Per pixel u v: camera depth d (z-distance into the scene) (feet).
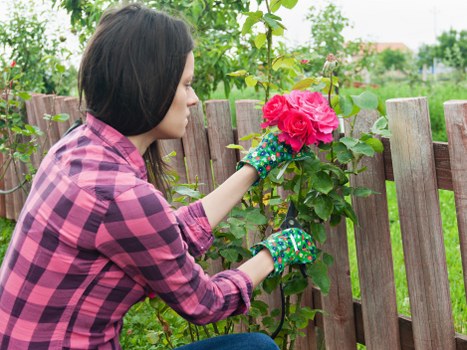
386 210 8.14
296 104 6.73
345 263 9.00
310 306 9.84
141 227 5.32
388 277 8.31
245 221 8.08
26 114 18.11
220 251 8.39
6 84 15.90
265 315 9.75
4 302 5.60
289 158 6.95
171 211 5.54
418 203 7.51
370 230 8.36
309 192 7.61
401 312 11.81
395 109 7.49
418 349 7.99
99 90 5.61
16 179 19.35
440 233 7.57
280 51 14.52
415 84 55.42
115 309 5.58
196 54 15.42
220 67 15.70
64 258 5.34
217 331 9.02
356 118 8.03
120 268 5.47
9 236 18.99
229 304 5.97
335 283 9.15
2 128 18.15
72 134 5.87
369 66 35.45
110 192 5.30
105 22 5.67
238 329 10.87
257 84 9.46
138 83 5.48
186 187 8.73
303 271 7.05
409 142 7.43
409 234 7.70
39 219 5.44
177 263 5.54
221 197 6.66
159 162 6.52
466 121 6.91
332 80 7.62
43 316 5.44
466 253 7.20
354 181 8.33
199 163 11.20
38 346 5.43
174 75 5.61
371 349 8.73
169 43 5.57
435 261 7.60
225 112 10.53
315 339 9.96
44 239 5.40
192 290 5.68
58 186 5.41
